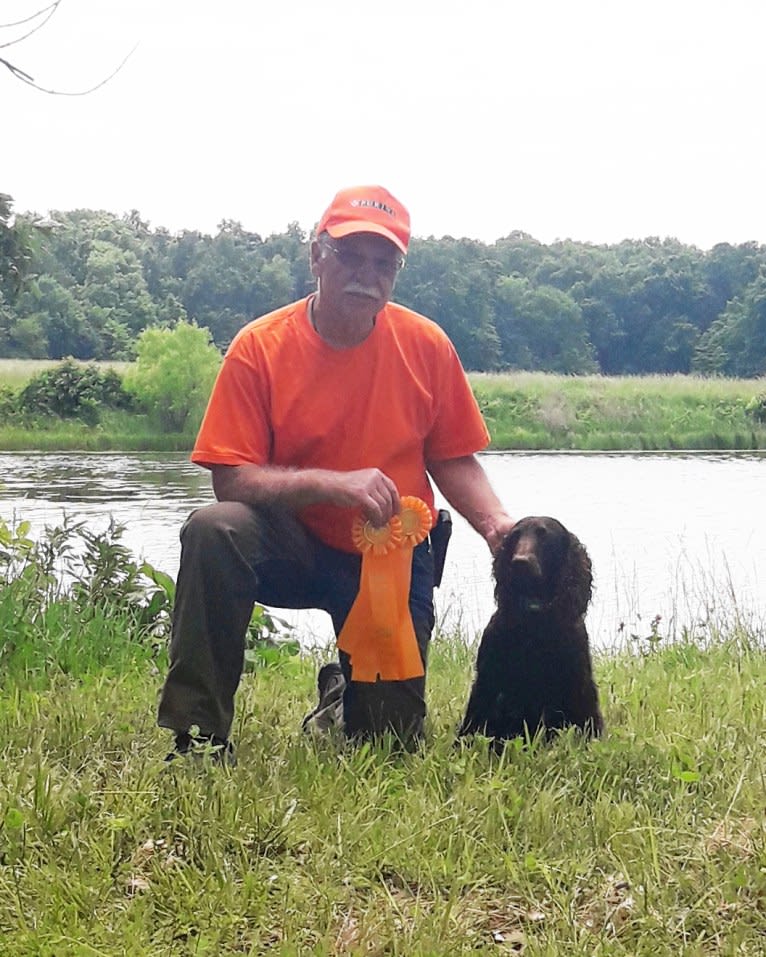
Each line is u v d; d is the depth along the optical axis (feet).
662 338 268.82
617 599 31.40
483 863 9.89
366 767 11.94
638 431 112.88
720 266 275.39
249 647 22.34
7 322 199.21
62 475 70.33
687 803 11.20
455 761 12.21
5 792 10.93
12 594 20.84
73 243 220.02
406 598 13.09
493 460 89.35
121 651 20.01
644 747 12.60
